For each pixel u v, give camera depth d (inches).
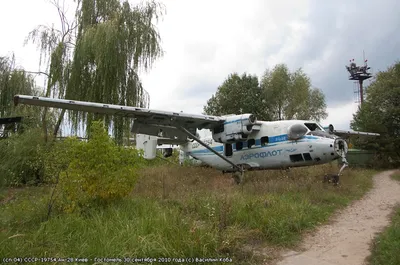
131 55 569.0
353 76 1603.1
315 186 404.2
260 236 221.5
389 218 281.6
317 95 1553.9
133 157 287.7
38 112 570.9
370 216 292.4
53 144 470.3
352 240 218.5
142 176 529.3
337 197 366.0
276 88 1462.8
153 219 212.8
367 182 537.0
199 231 192.2
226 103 1413.6
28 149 457.1
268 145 500.7
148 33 578.6
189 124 505.7
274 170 548.7
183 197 331.9
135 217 229.1
